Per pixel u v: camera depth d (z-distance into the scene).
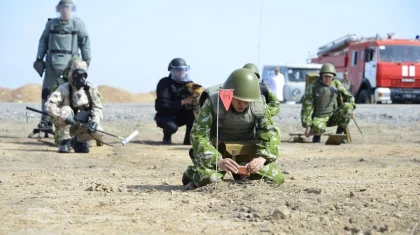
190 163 12.12
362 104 34.88
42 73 16.45
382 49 34.94
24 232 6.04
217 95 8.30
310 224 6.23
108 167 11.33
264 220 6.45
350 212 6.68
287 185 8.40
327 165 11.49
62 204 7.35
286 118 25.53
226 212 6.83
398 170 10.54
